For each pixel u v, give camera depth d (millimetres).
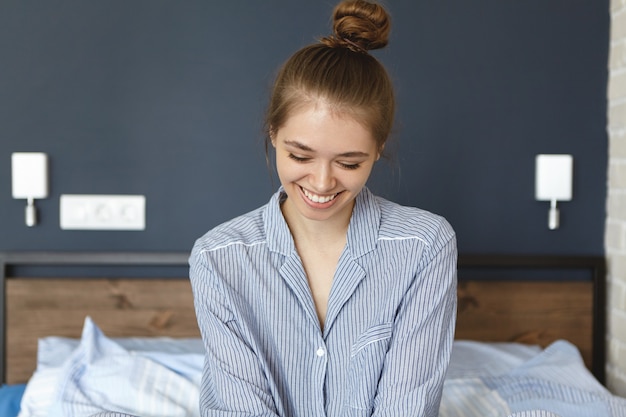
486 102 2580
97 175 2557
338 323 1414
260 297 1425
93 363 2074
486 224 2600
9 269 2568
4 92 2527
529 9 2572
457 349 2385
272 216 1462
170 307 2557
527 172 2598
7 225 2547
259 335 1430
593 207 2615
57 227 2557
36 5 2523
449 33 2564
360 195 1462
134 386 1968
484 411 1951
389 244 1445
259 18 2553
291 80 1275
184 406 1969
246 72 2557
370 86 1275
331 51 1305
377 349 1389
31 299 2525
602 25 2582
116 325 2547
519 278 2639
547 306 2590
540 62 2582
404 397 1344
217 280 1419
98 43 2539
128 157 2557
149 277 2600
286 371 1414
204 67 2555
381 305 1417
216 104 2561
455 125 2576
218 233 1486
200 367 2158
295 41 2557
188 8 2543
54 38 2531
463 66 2572
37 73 2531
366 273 1431
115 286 2539
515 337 2590
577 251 2625
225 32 2553
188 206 2572
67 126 2545
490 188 2594
